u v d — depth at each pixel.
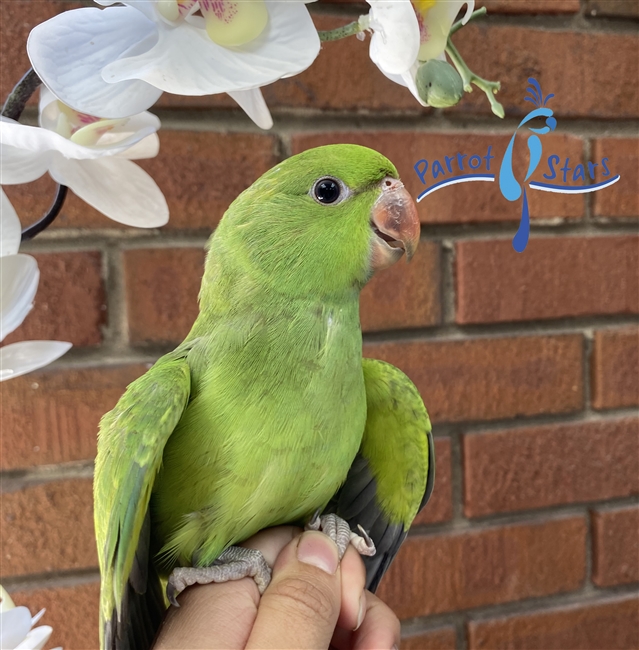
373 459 0.52
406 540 0.63
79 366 0.58
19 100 0.41
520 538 0.65
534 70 0.62
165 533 0.47
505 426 0.64
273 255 0.47
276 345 0.46
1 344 0.57
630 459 0.66
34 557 0.58
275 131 0.60
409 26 0.32
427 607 0.63
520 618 0.65
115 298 0.59
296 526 0.50
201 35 0.32
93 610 0.59
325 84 0.60
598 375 0.65
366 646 0.51
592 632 0.66
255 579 0.47
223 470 0.46
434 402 0.62
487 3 0.61
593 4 0.63
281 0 0.32
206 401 0.46
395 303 0.62
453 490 0.63
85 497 0.59
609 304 0.65
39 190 0.57
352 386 0.47
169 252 0.59
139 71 0.30
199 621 0.45
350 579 0.49
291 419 0.46
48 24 0.31
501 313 0.63
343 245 0.47
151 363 0.59
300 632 0.45
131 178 0.45
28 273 0.39
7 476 0.58
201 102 0.58
